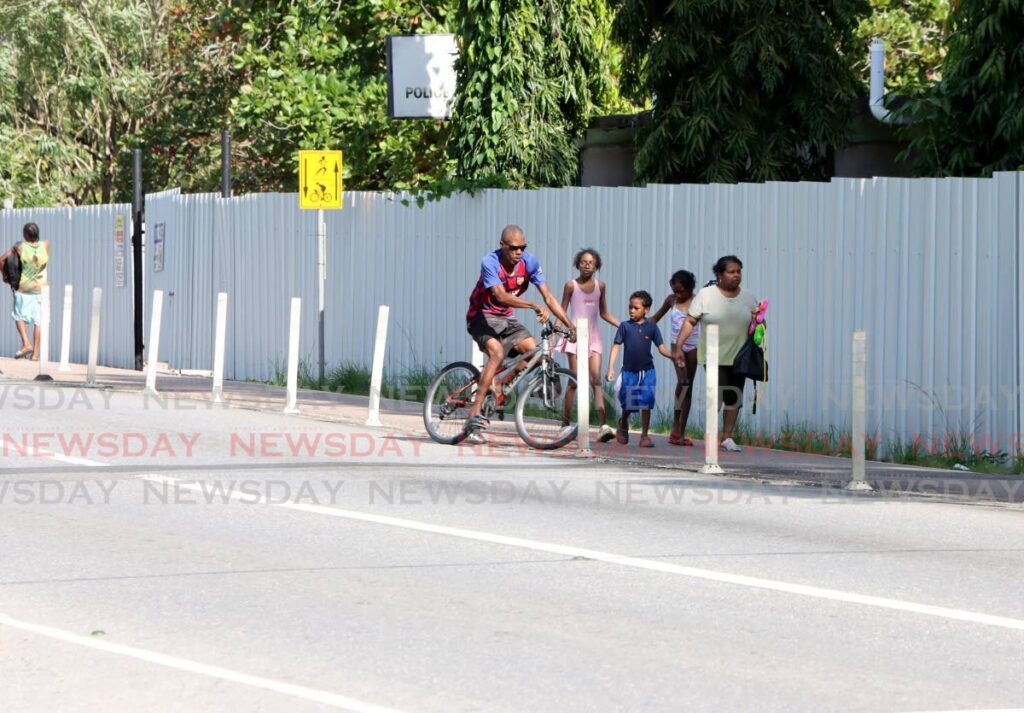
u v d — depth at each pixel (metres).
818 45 73.50
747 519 38.94
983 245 51.22
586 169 82.50
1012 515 40.19
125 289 89.75
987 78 61.47
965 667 24.86
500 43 76.56
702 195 59.75
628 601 29.34
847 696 23.12
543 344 52.47
